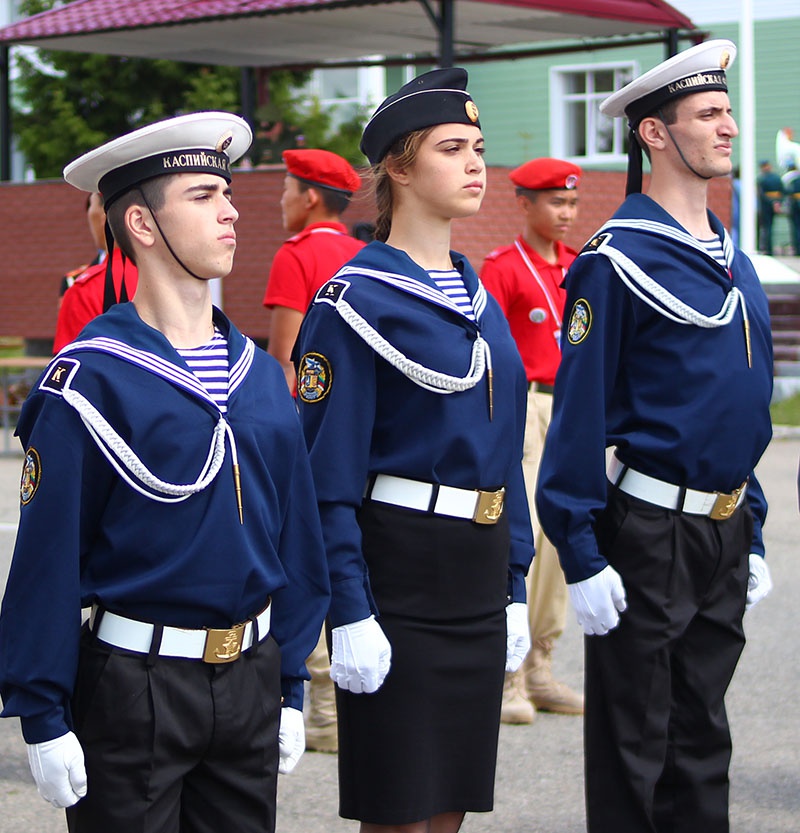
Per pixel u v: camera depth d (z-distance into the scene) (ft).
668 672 16.24
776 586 33.14
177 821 12.21
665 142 16.48
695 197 16.67
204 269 12.34
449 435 14.56
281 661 12.96
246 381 12.50
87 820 12.03
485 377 14.84
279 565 12.68
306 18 54.54
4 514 41.16
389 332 14.51
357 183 23.86
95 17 58.70
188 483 11.96
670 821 16.70
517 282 24.38
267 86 69.31
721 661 16.65
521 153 98.17
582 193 59.93
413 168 14.85
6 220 63.36
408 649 14.52
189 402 12.05
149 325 12.35
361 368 14.56
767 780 21.26
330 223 23.54
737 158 93.86
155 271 12.38
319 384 14.61
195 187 12.29
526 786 20.99
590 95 96.02
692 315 15.92
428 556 14.56
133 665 11.98
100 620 12.09
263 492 12.50
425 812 14.61
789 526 39.55
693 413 15.99
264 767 12.59
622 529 16.20
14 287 63.52
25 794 20.58
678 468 16.05
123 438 11.84
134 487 11.85
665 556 16.08
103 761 11.94
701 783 16.57
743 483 16.57
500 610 15.06
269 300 23.27
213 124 12.35
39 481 11.82
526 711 23.77
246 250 57.00
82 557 12.20
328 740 22.39
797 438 55.88
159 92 88.74
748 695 25.38
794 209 91.25
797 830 19.33
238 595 12.16
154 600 11.98
